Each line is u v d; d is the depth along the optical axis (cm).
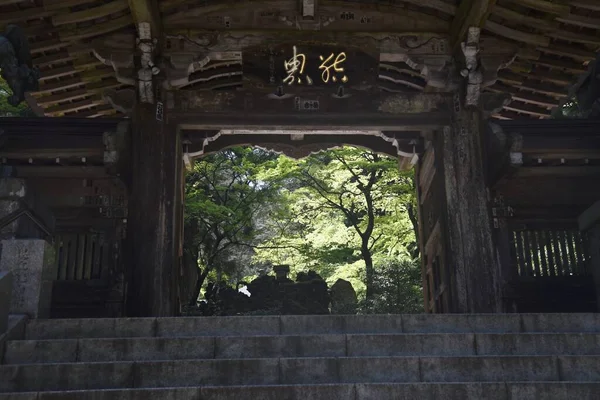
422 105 1645
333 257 3353
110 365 855
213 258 2936
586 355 874
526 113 1973
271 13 1642
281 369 859
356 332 991
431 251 1811
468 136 1622
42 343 920
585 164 1681
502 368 861
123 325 991
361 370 861
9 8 1541
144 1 1485
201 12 1627
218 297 2969
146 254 1495
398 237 3125
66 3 1530
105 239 1656
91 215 1672
